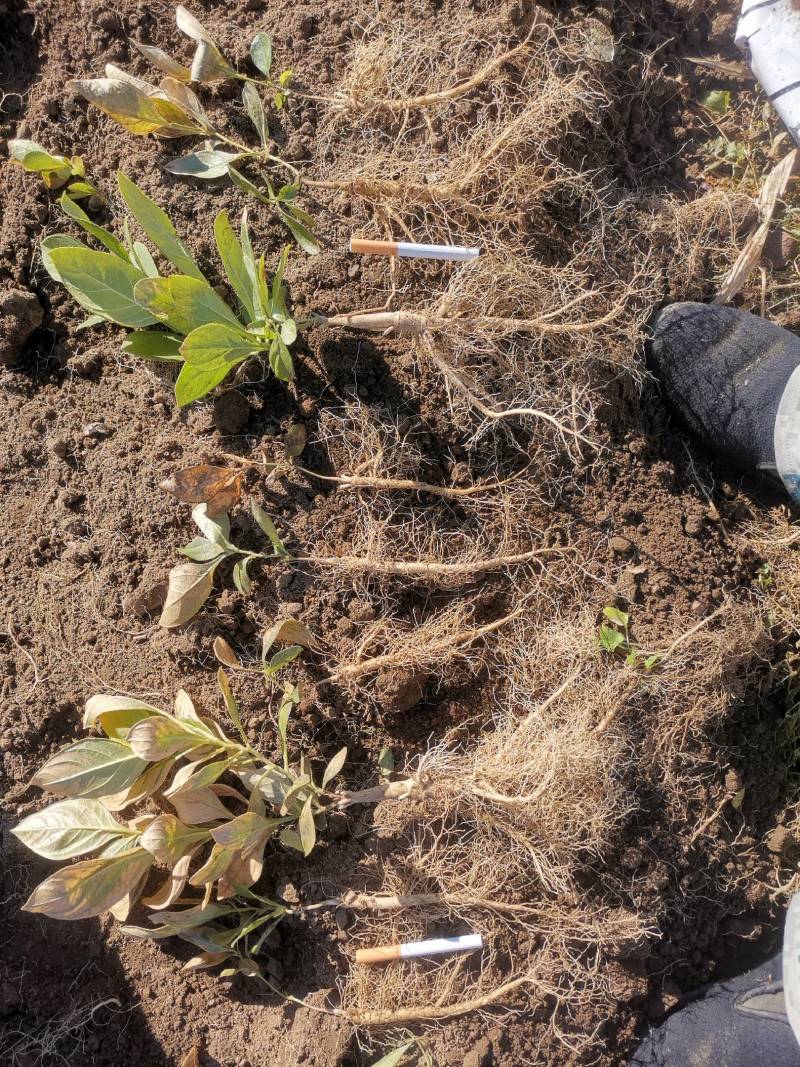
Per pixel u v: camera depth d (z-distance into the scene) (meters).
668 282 1.39
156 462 1.24
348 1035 1.17
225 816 1.13
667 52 1.48
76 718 1.27
